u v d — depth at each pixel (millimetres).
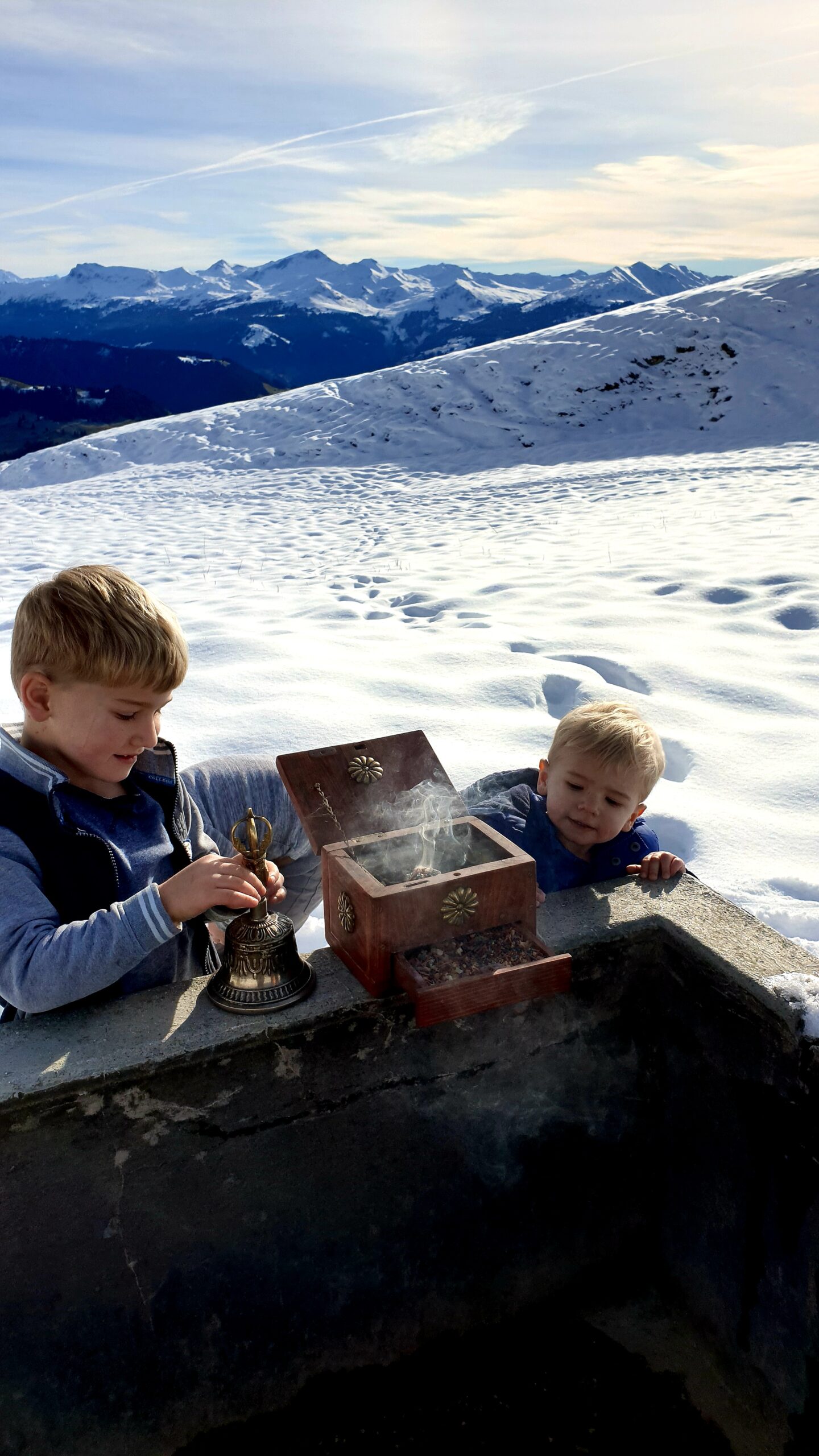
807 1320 1281
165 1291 1265
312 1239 1339
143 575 10852
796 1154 1250
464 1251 1460
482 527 13289
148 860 1550
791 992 1234
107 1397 1268
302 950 2688
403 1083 1324
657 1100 1532
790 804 3494
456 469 20328
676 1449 1377
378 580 9195
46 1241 1180
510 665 5203
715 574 7594
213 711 4480
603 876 2041
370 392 25609
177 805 1646
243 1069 1217
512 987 1270
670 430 21859
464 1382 1471
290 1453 1375
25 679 1372
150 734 1442
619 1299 1593
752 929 1415
